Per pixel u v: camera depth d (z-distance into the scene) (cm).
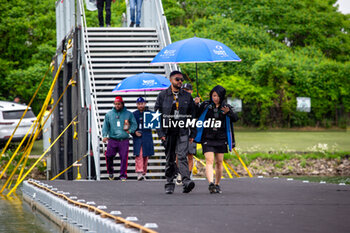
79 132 4203
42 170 5316
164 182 3114
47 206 2545
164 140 2381
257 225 1415
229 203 1934
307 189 2470
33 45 8831
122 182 3130
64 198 2247
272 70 7238
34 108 8425
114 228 1420
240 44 8581
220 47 2619
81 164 4006
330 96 7450
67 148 5006
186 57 2559
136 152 3444
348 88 7519
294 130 7025
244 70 7712
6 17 8450
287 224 1430
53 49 8400
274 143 6094
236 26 8775
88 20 9219
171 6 9794
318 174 5112
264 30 9550
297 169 5178
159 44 4356
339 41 10344
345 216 1584
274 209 1756
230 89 7081
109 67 4244
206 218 1560
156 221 1502
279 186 2652
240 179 3194
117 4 10244
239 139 6347
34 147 6344
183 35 8244
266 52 8669
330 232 1291
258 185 2727
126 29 4419
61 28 5062
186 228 1369
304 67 7544
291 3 10069
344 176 4834
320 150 5612
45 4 9025
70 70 4934
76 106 4372
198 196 2205
